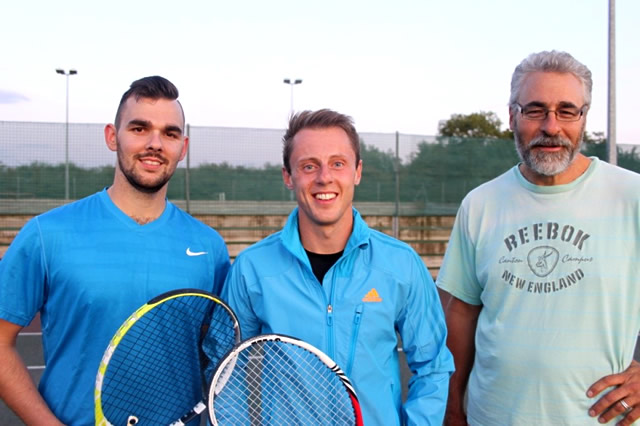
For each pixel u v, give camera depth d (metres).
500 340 2.20
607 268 2.06
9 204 10.63
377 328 1.93
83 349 1.93
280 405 1.92
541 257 2.14
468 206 2.39
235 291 2.02
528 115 2.15
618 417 2.09
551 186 2.16
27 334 7.00
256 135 11.31
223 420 1.90
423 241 11.99
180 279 2.05
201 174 11.21
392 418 1.94
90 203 2.08
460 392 2.53
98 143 10.84
